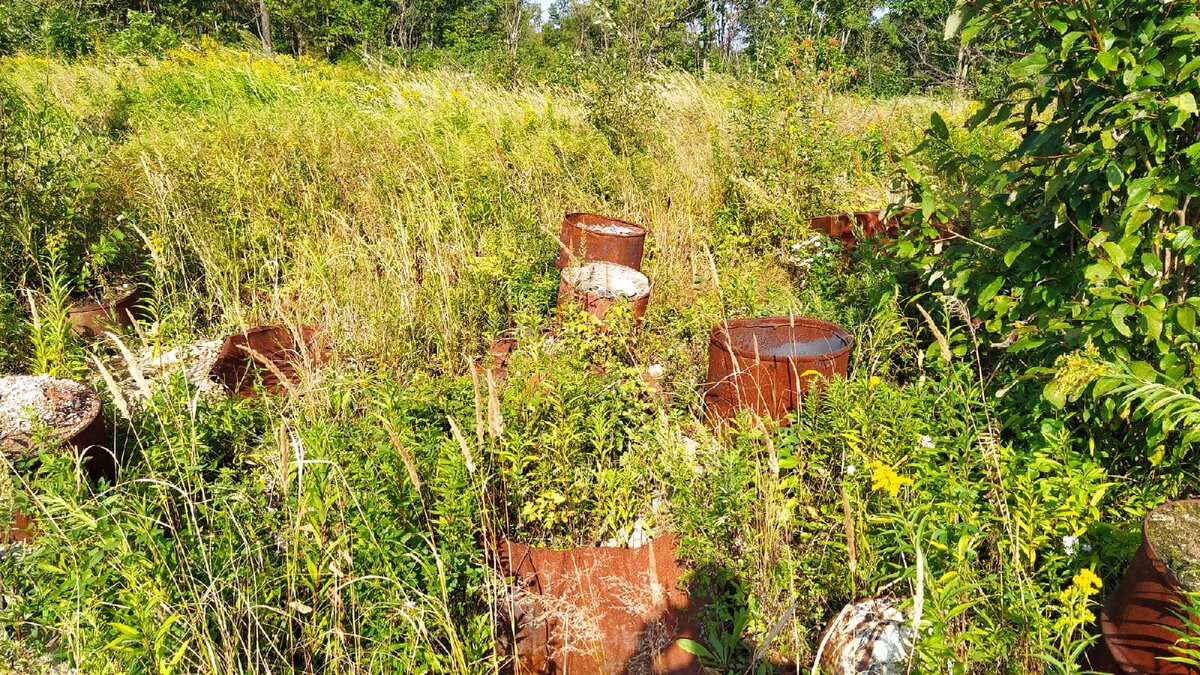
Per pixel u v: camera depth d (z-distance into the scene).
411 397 4.07
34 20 19.02
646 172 8.69
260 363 4.88
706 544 3.21
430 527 3.05
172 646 2.55
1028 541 2.83
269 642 2.75
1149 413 3.08
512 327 5.81
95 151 7.16
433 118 10.42
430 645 2.70
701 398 4.62
